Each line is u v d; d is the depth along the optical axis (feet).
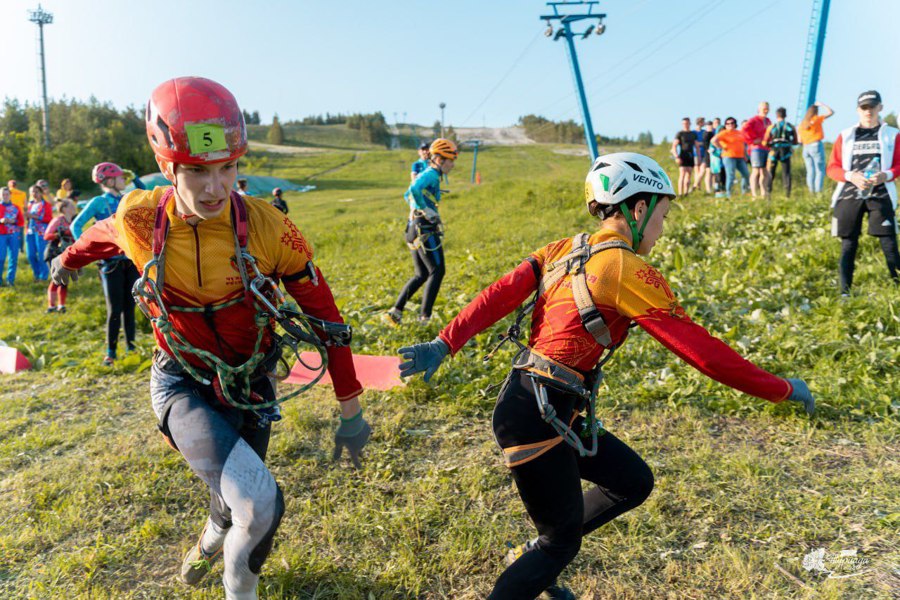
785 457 12.53
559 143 521.65
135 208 7.12
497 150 356.18
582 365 7.41
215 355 7.59
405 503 11.64
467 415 15.38
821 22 51.49
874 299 19.40
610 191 7.43
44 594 9.60
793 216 29.53
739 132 40.22
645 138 527.40
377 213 75.92
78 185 204.95
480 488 11.85
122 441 14.75
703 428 13.96
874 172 19.40
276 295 7.39
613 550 9.98
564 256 7.54
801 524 10.37
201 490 12.46
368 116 532.32
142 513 11.80
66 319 29.27
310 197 136.87
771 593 8.95
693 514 10.78
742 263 25.49
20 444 14.94
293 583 9.60
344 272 35.88
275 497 7.04
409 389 16.35
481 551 10.14
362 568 9.91
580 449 7.38
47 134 206.08
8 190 39.47
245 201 7.24
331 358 7.78
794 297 21.06
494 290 7.76
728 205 35.35
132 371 20.44
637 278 6.99
